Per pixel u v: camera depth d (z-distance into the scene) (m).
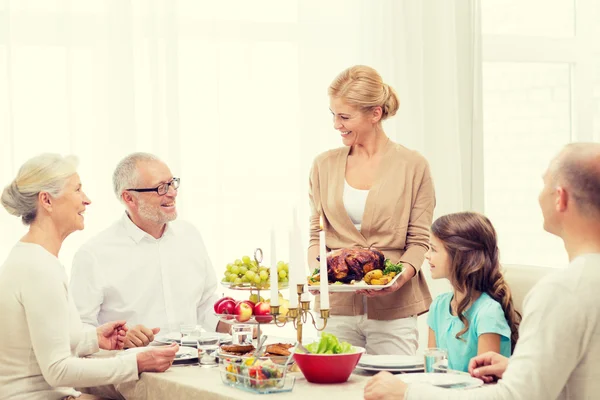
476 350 2.30
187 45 3.98
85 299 2.82
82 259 2.86
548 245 4.90
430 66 4.36
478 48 4.44
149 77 3.89
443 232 2.34
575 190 1.61
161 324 2.92
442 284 4.23
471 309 2.32
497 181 4.82
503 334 2.24
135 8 3.88
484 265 2.30
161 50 3.92
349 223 2.86
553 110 4.93
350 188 2.87
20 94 3.70
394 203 2.82
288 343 2.38
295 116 4.16
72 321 2.45
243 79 4.07
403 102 4.30
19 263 2.21
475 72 4.44
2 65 3.67
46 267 2.21
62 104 3.76
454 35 4.38
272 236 2.19
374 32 4.27
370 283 2.60
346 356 2.03
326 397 1.88
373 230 2.84
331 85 2.84
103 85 3.82
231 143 4.05
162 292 2.94
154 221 2.87
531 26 4.87
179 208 3.93
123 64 3.83
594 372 1.57
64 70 3.76
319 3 4.20
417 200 2.86
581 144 1.66
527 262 4.88
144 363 2.23
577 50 4.93
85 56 3.80
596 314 1.56
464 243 2.31
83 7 3.80
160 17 3.91
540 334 1.58
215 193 4.01
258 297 2.53
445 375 1.94
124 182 2.86
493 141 4.81
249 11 4.09
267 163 4.11
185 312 2.97
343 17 4.24
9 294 2.19
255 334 2.44
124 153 3.83
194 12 3.99
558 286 1.58
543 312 1.58
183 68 3.97
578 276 1.58
